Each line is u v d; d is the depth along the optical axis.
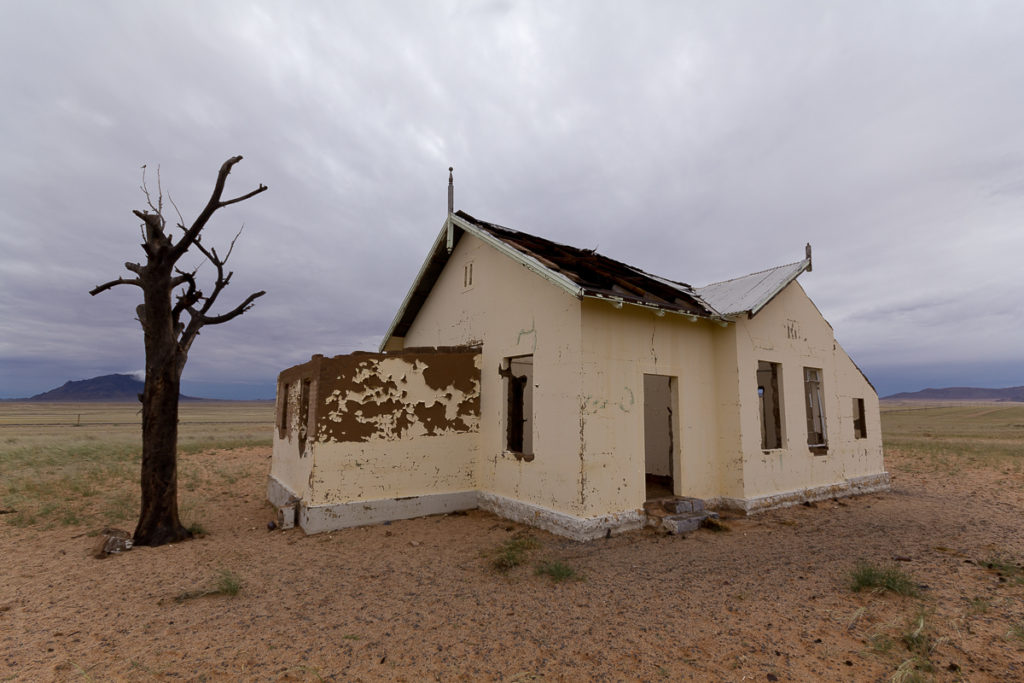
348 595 5.80
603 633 4.69
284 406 12.05
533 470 9.16
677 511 8.96
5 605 5.52
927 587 5.81
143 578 6.41
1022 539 8.08
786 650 4.31
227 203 8.23
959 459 19.56
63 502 10.91
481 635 4.69
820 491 11.55
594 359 8.50
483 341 10.93
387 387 9.70
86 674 3.99
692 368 10.16
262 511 10.86
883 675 3.89
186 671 4.05
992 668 3.96
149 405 8.29
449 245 11.70
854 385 13.63
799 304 12.24
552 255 10.64
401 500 9.58
